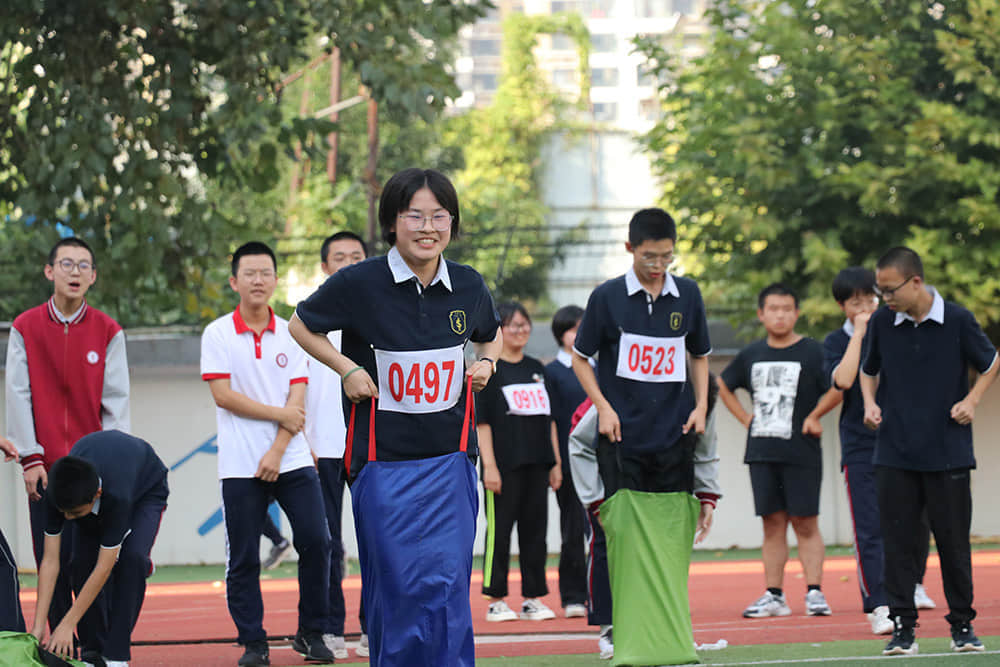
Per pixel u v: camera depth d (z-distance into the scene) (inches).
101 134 741.3
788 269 870.4
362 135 1884.8
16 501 853.2
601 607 381.7
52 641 330.0
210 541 874.8
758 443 526.3
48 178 760.3
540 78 2223.2
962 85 903.7
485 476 523.8
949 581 372.5
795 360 526.0
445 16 771.4
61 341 379.6
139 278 796.6
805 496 516.4
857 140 893.2
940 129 844.6
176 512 874.8
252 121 745.0
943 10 911.0
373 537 259.4
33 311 381.7
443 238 261.4
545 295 1763.0
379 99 756.6
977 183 828.0
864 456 462.6
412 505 258.5
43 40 764.0
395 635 255.6
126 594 347.6
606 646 382.0
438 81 762.2
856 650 391.2
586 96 2361.0
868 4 877.8
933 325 372.5
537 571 531.5
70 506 323.0
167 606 635.5
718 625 492.1
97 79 762.8
